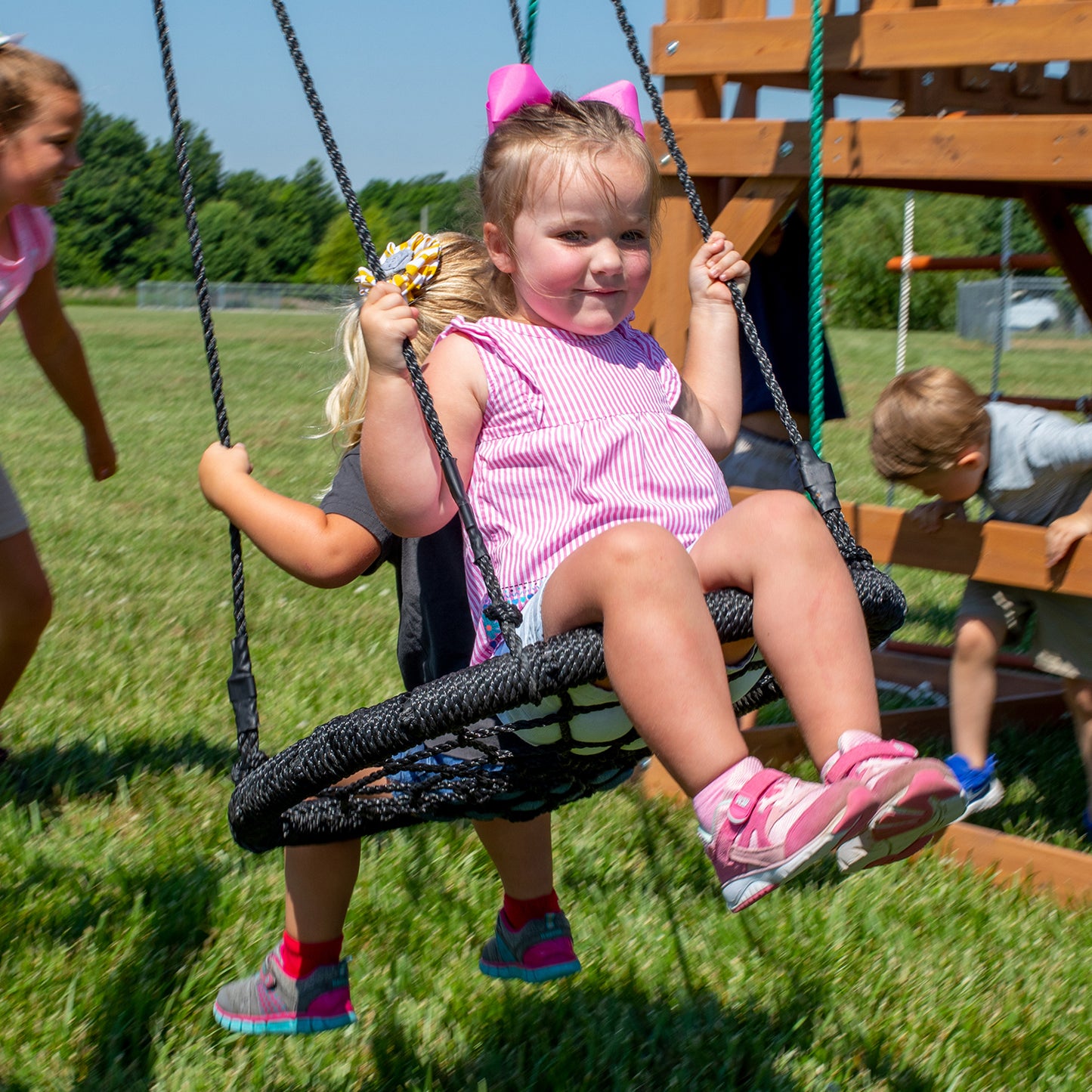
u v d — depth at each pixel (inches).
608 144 84.1
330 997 93.7
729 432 102.7
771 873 66.2
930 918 121.8
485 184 87.7
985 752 144.4
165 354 975.6
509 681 66.1
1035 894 130.4
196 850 130.1
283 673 189.6
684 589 69.8
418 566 92.4
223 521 320.2
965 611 145.6
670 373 94.8
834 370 183.3
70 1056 96.8
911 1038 101.6
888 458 138.2
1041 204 200.2
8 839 128.7
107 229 3112.7
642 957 112.5
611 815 142.5
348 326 97.3
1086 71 204.8
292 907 92.7
